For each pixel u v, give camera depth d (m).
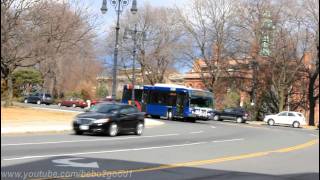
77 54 49.84
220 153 18.48
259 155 18.36
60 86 94.19
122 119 25.34
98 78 98.00
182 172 12.97
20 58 41.09
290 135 33.28
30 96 86.44
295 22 60.16
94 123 24.31
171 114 48.66
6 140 20.09
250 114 66.56
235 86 68.00
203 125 41.91
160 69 77.62
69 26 42.34
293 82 64.50
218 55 67.25
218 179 12.12
